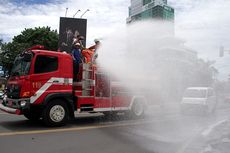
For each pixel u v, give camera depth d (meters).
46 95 11.25
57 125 11.63
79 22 41.34
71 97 11.92
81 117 15.01
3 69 43.28
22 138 9.30
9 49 42.84
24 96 10.92
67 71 11.88
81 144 8.83
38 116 12.52
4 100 12.23
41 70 11.26
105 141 9.34
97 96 12.98
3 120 13.12
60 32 40.94
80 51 12.69
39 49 11.61
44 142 8.88
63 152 7.85
